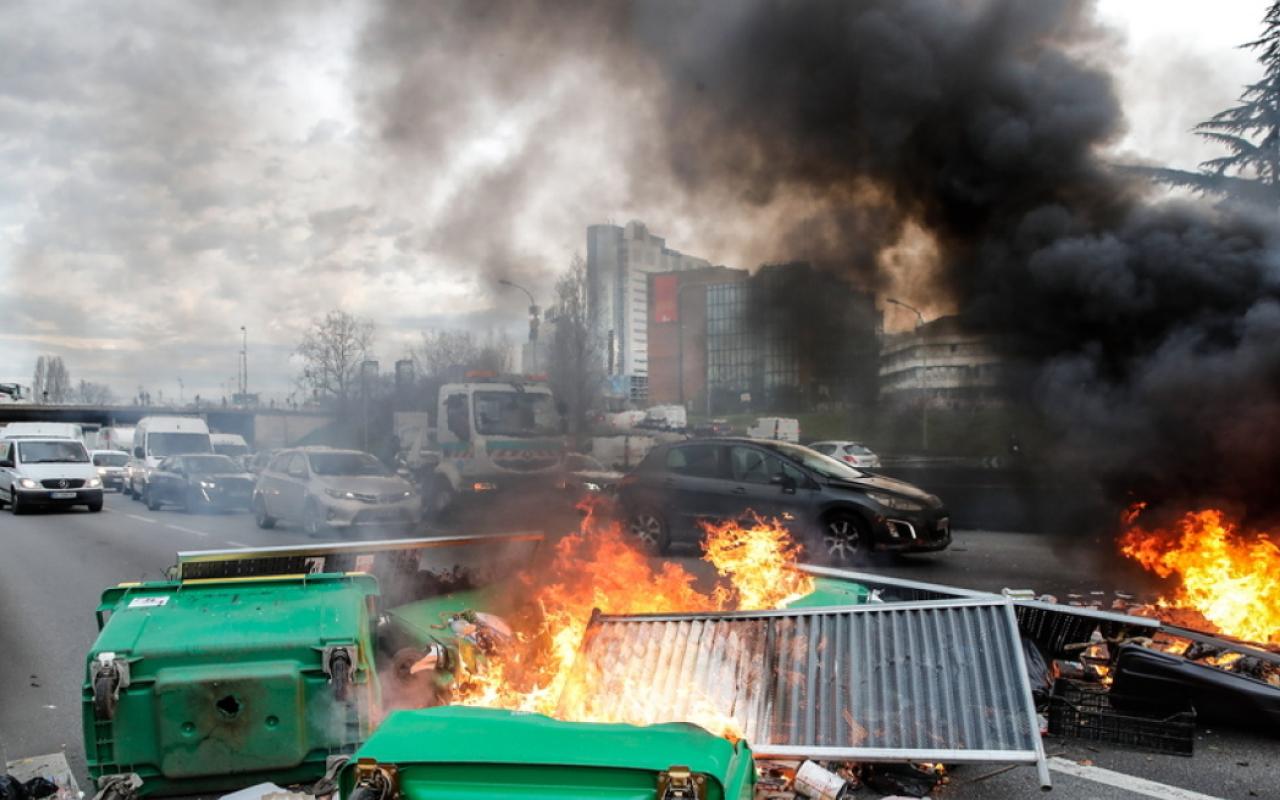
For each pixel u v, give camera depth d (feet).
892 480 39.88
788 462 39.14
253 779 13.91
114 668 13.35
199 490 75.92
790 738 14.65
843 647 15.64
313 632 14.21
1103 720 16.76
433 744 8.63
